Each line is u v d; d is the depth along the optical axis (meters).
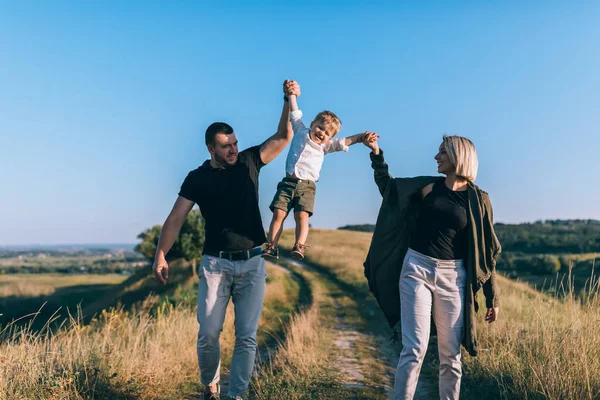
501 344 5.89
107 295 36.16
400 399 3.53
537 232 81.56
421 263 3.65
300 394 5.15
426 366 6.92
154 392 5.19
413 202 3.90
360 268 29.69
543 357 4.92
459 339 3.68
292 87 4.23
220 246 3.91
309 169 4.14
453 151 3.69
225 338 8.93
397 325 11.48
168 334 7.20
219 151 3.85
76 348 5.55
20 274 122.31
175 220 3.92
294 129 4.30
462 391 5.10
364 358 7.79
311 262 36.59
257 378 5.67
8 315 27.45
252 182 4.02
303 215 4.09
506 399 4.58
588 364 4.47
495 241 3.72
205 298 3.93
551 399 4.16
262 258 4.07
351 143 4.12
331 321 12.73
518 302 8.51
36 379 4.48
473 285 3.65
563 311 5.85
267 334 10.71
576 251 66.50
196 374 6.12
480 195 3.71
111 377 4.94
